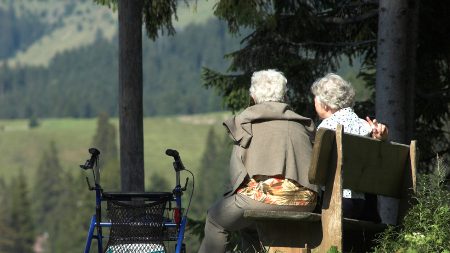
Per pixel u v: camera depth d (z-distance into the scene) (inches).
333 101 727.7
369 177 693.3
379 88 1226.0
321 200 731.4
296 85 1425.9
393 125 1212.5
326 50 1443.2
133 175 1129.4
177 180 720.3
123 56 1137.4
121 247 699.4
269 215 660.7
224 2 1272.1
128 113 1131.9
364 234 728.3
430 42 1460.4
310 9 1400.1
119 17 1141.1
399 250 658.2
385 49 1218.0
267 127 705.6
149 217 703.1
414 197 698.2
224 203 715.4
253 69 1432.1
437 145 1531.7
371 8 1411.2
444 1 1424.7
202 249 737.0
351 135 668.1
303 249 679.7
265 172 692.7
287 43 1419.8
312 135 715.4
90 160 701.3
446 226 661.3
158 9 1253.1
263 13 1285.7
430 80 1482.5
